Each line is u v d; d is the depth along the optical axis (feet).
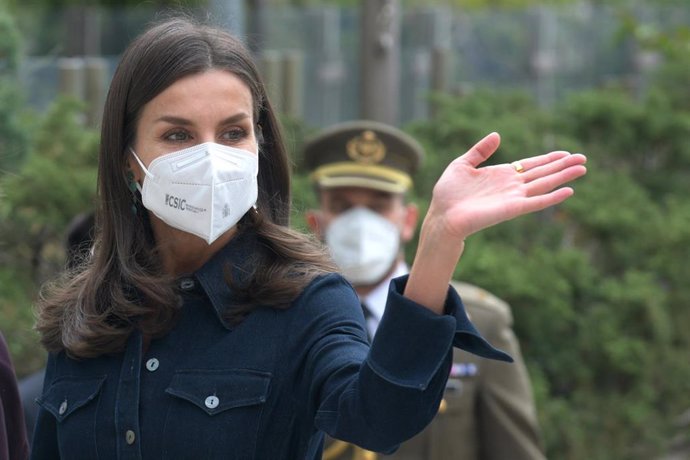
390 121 53.36
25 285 39.91
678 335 48.52
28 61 54.70
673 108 58.54
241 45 19.43
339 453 30.58
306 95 66.44
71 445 19.13
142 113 19.10
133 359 18.92
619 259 48.80
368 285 32.83
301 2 103.14
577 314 45.75
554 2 109.50
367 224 32.76
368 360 16.33
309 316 18.30
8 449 22.80
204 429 17.99
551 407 43.47
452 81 66.54
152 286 19.01
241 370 18.22
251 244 19.42
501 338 32.14
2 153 40.37
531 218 48.70
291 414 18.11
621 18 59.62
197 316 19.08
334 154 34.68
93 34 64.13
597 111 54.29
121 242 19.76
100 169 19.98
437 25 65.87
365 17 52.95
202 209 18.48
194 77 18.72
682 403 47.50
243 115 18.94
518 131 50.60
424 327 16.12
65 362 19.98
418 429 16.43
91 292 19.71
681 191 54.80
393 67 53.31
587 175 50.90
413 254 44.68
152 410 18.51
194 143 18.89
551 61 70.74
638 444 46.47
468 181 16.47
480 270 43.39
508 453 31.27
